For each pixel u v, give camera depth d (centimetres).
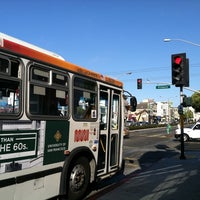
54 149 698
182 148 1773
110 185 1041
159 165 1515
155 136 4394
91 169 867
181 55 1716
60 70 727
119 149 1051
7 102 574
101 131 920
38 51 661
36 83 647
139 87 3891
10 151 576
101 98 927
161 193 935
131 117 11431
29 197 625
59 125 716
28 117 621
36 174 640
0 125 556
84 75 827
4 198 565
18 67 609
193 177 1191
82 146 808
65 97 743
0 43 568
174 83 1752
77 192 803
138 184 1059
